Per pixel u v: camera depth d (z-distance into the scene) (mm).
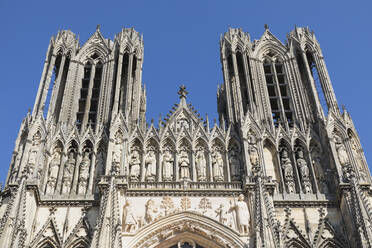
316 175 55125
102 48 68812
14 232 45562
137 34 70750
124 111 61250
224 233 48812
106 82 64188
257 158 55094
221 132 58062
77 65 66250
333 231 49750
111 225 46500
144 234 48562
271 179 51656
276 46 69188
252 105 60594
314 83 63375
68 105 61344
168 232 49250
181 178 54312
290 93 63594
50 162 55281
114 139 56406
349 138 56500
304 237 49344
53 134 57375
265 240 45688
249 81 64250
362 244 45594
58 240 48719
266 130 58188
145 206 50594
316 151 57125
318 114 59094
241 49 68312
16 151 55250
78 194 52406
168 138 57531
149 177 54438
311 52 67562
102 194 50156
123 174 52969
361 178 52656
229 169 55281
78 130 59781
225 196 51438
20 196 48031
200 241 49812
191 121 59312
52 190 52906
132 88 64125
